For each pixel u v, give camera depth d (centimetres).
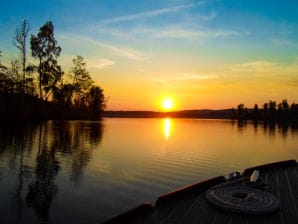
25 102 5428
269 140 4081
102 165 1777
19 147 2362
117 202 1095
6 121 4859
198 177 1576
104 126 5938
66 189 1234
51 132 3750
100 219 920
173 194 712
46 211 971
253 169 1048
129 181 1414
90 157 2042
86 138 3284
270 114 14888
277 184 888
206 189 805
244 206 640
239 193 734
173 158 2131
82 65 7025
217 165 1947
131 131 4894
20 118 5084
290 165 1188
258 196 711
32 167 1631
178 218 607
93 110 9069
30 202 1052
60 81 5928
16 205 1018
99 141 3067
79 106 7900
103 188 1273
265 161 2200
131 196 1177
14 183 1294
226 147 2966
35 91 5550
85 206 1034
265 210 620
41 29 5388
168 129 6081
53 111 6575
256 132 5897
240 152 2634
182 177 1556
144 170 1680
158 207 666
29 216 925
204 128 6938
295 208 667
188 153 2406
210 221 592
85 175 1498
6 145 2447
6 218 906
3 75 5053
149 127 6644
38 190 1201
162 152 2416
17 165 1669
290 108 14312
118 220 580
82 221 902
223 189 765
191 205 680
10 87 5103
